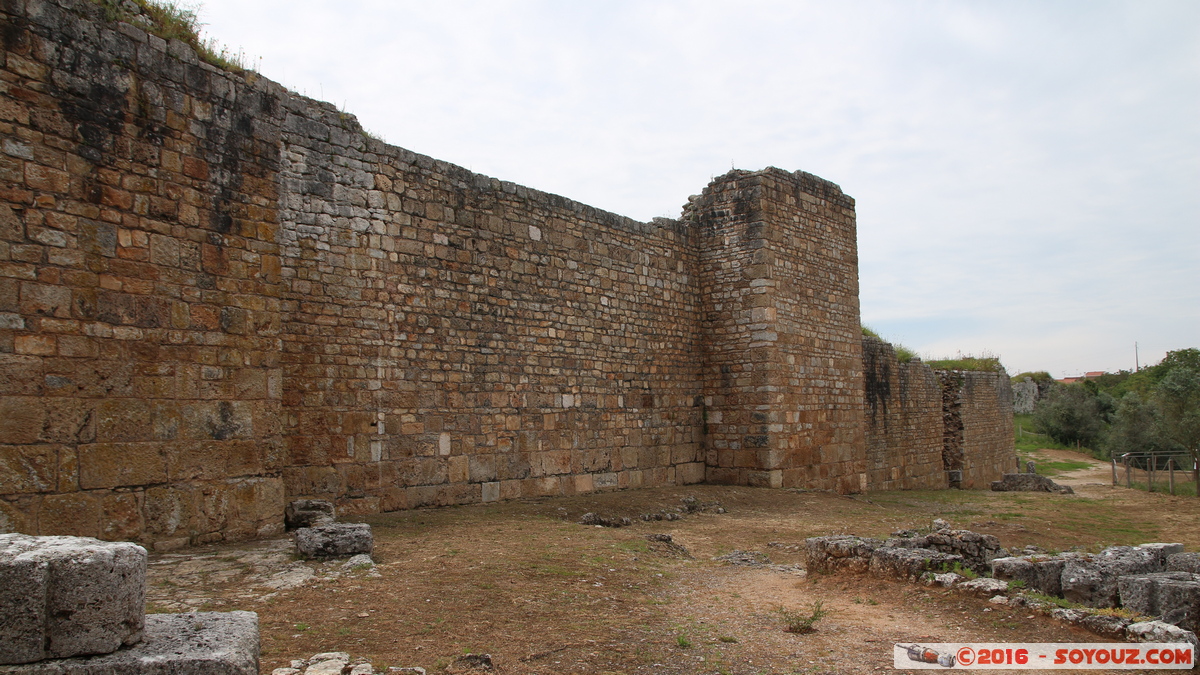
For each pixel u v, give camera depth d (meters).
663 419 16.39
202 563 6.90
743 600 6.73
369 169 11.38
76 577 3.11
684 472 16.80
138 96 7.60
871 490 21.55
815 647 5.30
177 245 7.80
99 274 7.15
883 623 5.95
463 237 12.59
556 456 13.88
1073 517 14.55
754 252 16.98
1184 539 12.14
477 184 12.91
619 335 15.48
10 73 6.69
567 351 14.29
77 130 7.10
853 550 7.54
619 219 15.72
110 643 3.17
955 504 16.44
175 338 7.70
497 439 12.84
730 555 9.08
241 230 8.44
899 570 7.11
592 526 10.41
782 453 16.72
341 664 4.19
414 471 11.55
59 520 6.67
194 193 8.01
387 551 7.82
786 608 6.43
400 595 5.98
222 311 8.16
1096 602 6.56
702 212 17.92
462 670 4.40
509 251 13.34
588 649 4.98
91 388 7.00
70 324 6.90
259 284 8.57
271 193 8.80
